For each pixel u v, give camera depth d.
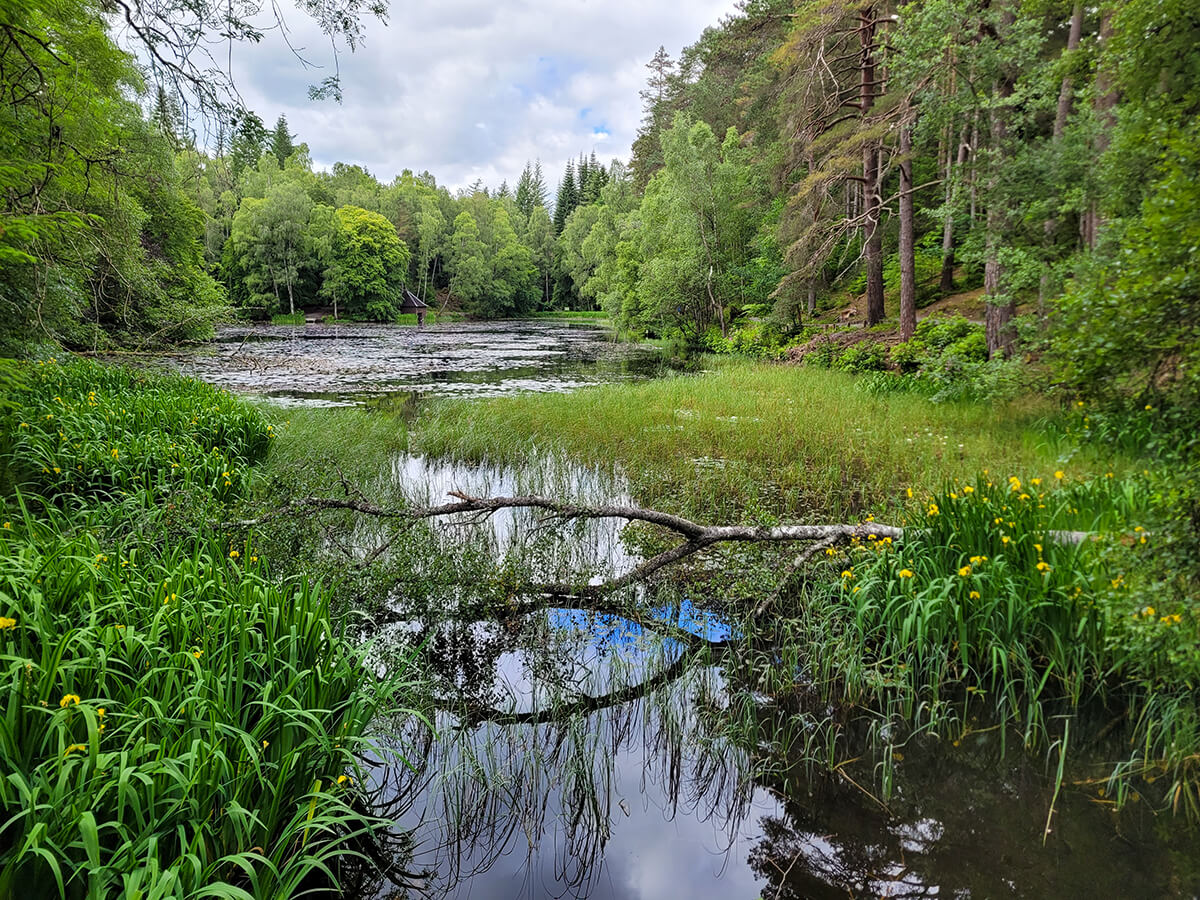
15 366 5.62
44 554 3.44
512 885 2.70
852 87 18.97
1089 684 3.82
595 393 14.76
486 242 73.12
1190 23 6.05
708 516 6.61
